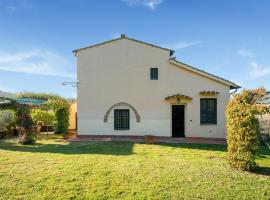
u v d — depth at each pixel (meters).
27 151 15.07
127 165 11.91
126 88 22.56
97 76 22.83
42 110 27.97
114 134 22.55
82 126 22.83
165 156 14.12
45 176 10.29
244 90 12.30
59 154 14.15
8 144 18.02
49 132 26.41
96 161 12.53
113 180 10.02
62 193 8.95
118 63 22.69
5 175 10.35
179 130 22.52
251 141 11.59
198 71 21.78
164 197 8.83
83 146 17.17
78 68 22.95
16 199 8.55
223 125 21.78
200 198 8.84
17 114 18.41
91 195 8.86
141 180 10.09
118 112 22.64
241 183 10.07
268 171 11.59
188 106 21.95
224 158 13.86
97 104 22.77
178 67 22.14
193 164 12.33
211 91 21.59
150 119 22.31
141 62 22.48
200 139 21.33
